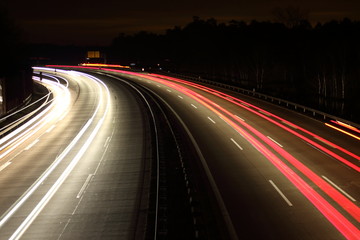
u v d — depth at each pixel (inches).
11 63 2883.9
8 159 1063.6
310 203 669.9
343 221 598.2
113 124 1535.4
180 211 673.6
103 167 964.6
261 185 770.8
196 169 898.7
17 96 1973.4
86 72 4384.8
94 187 823.1
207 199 718.5
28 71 2427.4
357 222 593.3
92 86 3061.0
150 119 1598.2
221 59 4343.0
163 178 850.8
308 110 1654.8
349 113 2193.7
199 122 1478.8
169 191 771.4
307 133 1222.3
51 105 2130.9
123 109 1911.9
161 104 2011.6
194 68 4936.0
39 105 2128.4
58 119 1685.5
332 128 1296.8
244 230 590.9
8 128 1421.0
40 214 693.9
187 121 1510.8
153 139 1240.8
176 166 933.8
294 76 3085.6
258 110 1718.8
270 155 981.2
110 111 1866.4
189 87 2773.1
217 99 2132.1
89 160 1031.0
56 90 2864.2
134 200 745.0
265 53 3344.0
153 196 750.5
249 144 1105.4
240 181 802.2
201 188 775.7
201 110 1770.4
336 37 3046.3
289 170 855.1
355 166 865.5
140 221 653.9
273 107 1795.0
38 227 642.8
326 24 3560.5
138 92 2573.8
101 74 4084.6
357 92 2427.4
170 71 4274.1
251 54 3622.0
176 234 590.9
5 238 609.9
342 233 560.4
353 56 2566.4
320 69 2699.3
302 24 3206.2
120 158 1039.6
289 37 3272.6
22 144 1232.8
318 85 2728.8
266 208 661.9
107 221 657.6
